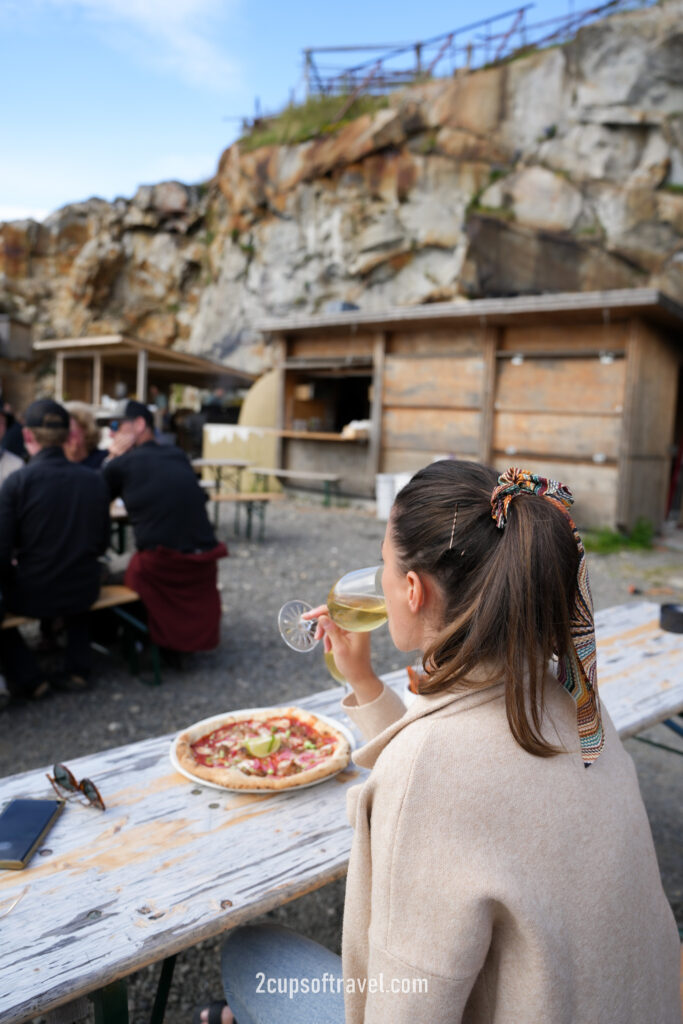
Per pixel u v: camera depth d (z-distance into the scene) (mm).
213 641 4426
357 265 18719
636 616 3215
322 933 2391
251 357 22156
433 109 16688
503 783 813
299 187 19719
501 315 8836
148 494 4266
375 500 11016
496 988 811
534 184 15195
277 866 1333
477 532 911
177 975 2180
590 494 8906
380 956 796
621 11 14578
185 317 26875
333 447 11664
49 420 3785
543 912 783
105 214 27281
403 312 9672
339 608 1359
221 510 10805
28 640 4988
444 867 783
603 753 960
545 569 836
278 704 4051
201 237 26078
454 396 9961
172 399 26688
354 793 1014
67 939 1136
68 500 3793
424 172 17031
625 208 14273
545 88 15188
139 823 1468
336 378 13336
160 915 1195
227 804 1546
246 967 1289
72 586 3859
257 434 12695
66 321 28016
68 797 1560
